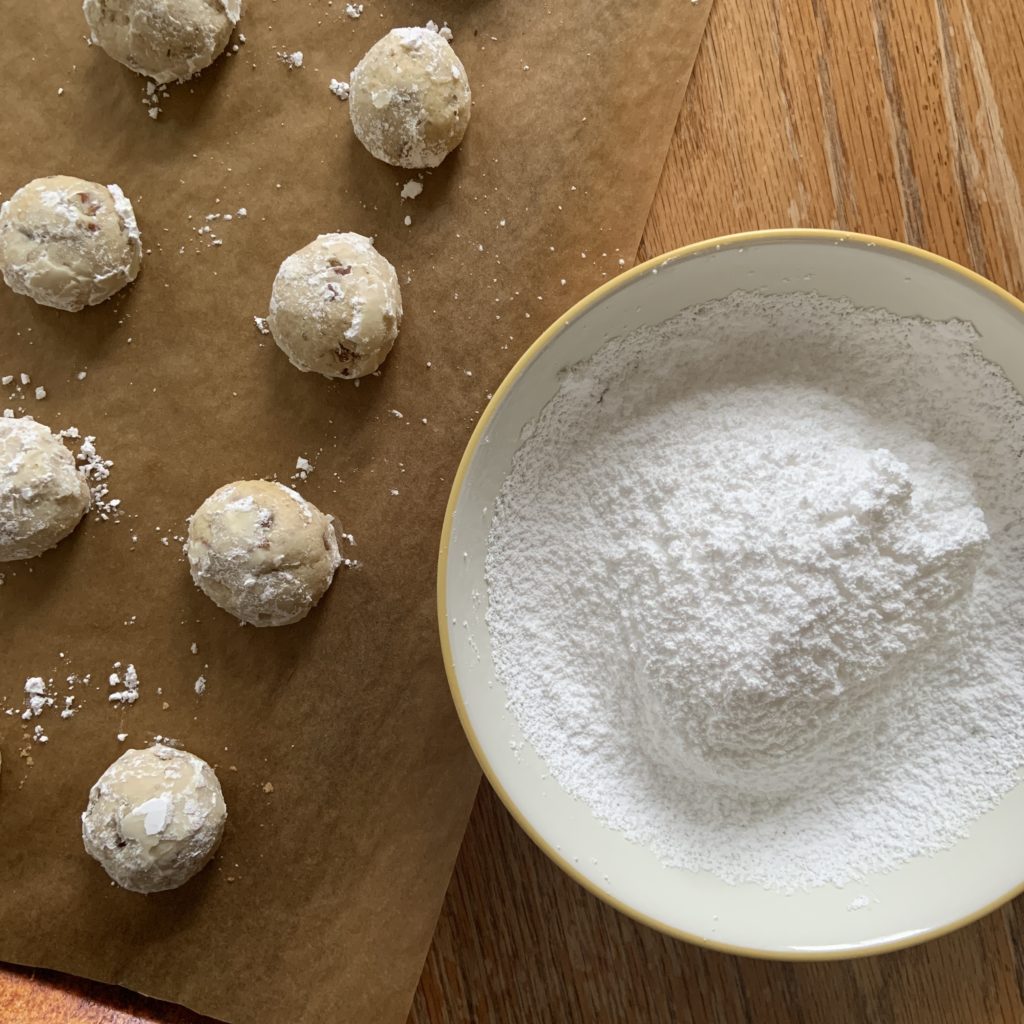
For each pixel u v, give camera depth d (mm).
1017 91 244
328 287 243
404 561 257
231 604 250
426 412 256
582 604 239
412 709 258
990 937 252
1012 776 229
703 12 247
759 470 226
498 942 258
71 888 259
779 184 248
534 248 253
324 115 255
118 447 258
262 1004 257
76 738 258
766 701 215
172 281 256
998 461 232
